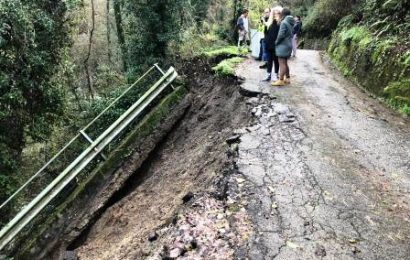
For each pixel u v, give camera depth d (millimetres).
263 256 4703
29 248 9742
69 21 14297
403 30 11906
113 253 7543
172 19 19172
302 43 29656
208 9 26625
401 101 10305
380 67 11812
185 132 11984
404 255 4930
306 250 4863
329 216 5582
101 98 18141
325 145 7816
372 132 8703
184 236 5070
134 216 9094
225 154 7512
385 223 5551
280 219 5426
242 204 5711
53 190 9805
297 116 9117
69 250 9672
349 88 12430
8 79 11172
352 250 4926
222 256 4688
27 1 11930
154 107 12758
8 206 11961
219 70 12781
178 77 13633
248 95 10695
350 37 15562
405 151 7879
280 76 11406
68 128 16344
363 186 6473
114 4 22062
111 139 11023
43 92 12797
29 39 11555
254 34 15516
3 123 11961
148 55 19219
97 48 25766
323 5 27828
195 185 7441
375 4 15406
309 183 6387
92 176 10711
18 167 12930
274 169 6727
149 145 11680
